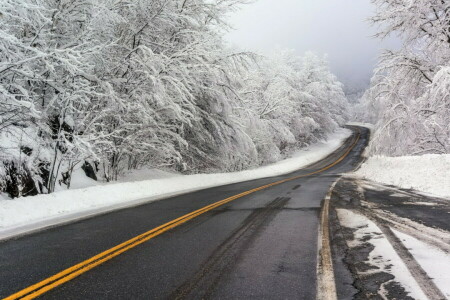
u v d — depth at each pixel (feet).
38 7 29.55
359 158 150.61
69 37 40.42
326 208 27.43
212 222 23.49
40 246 18.52
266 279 12.81
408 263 13.62
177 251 16.81
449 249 15.26
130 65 48.75
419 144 72.02
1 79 32.45
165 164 62.18
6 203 26.96
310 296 11.23
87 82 38.60
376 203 29.19
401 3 62.59
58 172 40.40
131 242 18.70
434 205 27.43
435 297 10.57
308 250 16.20
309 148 187.11
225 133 64.44
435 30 59.57
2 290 12.55
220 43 63.41
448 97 55.52
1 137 32.17
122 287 12.52
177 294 11.80
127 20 48.78
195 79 55.77
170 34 57.57
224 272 13.70
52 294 12.06
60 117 36.88
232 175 74.95
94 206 33.27
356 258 14.74
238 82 65.00
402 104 69.51
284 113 122.72
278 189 43.60
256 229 20.97
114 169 51.98
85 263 15.30
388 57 69.62
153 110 50.03
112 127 47.62
